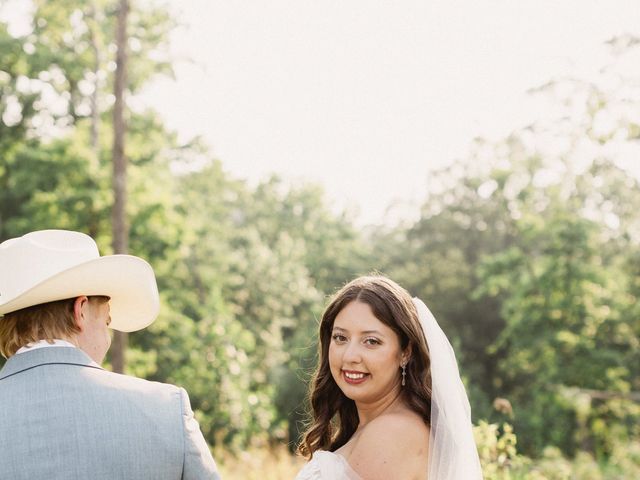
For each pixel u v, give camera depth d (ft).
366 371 8.70
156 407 6.49
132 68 55.11
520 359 65.98
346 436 9.78
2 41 56.95
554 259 61.98
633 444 38.96
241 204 109.09
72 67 57.67
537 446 49.78
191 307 67.51
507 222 95.14
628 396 49.11
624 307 61.05
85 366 6.57
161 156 68.18
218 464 35.60
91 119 63.21
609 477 28.71
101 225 55.67
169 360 58.39
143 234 55.93
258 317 77.46
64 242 7.30
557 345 61.16
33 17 56.75
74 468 6.07
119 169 39.50
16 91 62.64
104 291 7.04
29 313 6.70
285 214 108.47
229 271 76.18
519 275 66.59
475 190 101.71
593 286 61.16
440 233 107.45
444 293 94.94
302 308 84.33
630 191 58.18
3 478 6.00
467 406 9.11
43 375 6.40
